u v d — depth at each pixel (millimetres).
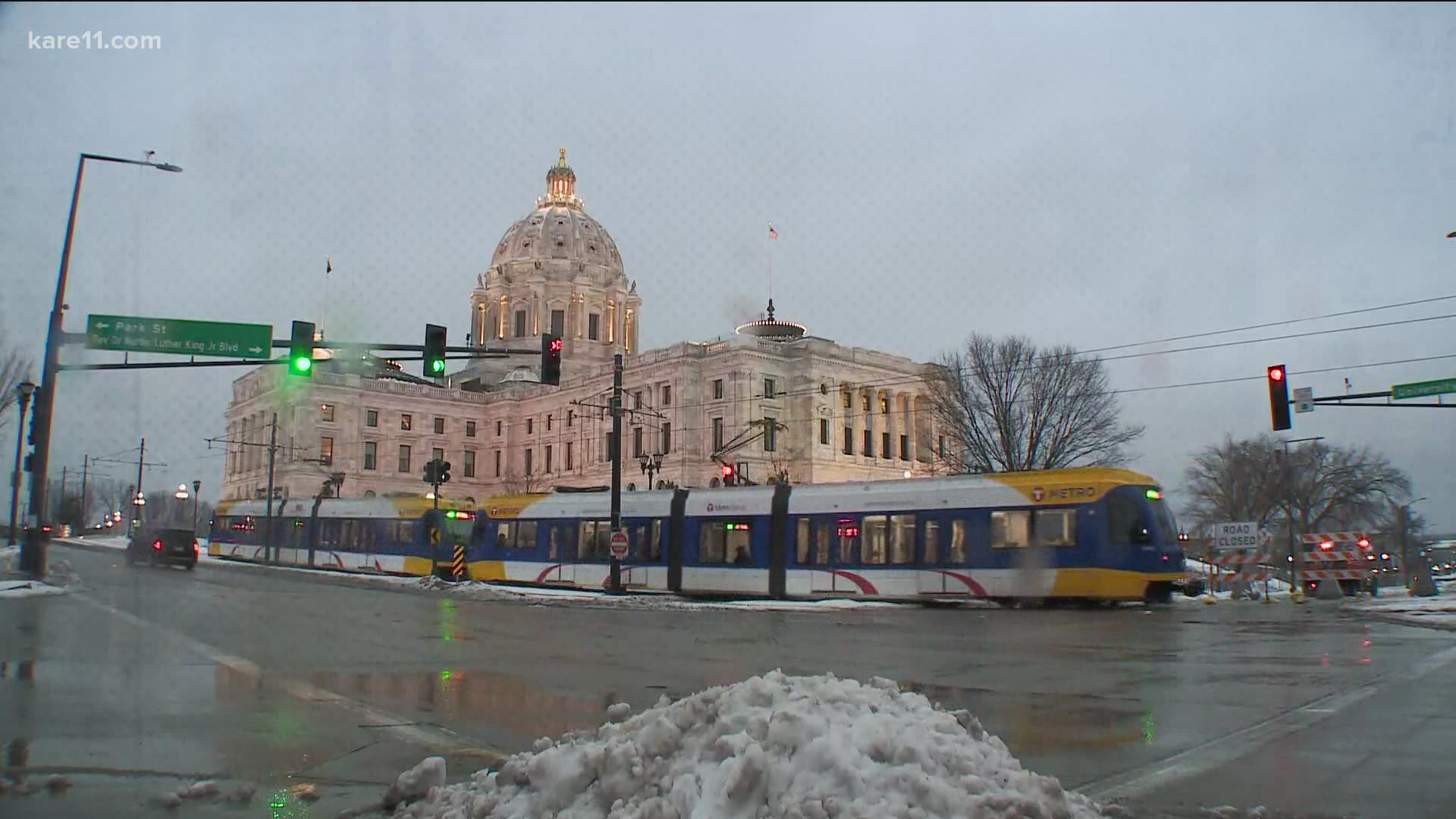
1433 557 87812
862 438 97125
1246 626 19625
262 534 55312
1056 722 9062
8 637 15258
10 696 10086
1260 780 6844
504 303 123250
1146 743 8094
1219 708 9758
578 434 104812
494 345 122625
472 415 117312
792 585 29625
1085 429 48812
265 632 17625
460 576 38562
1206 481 77438
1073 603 26219
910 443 99688
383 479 109812
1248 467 70188
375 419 110625
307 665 13180
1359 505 71875
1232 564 33469
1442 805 6238
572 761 5410
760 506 30750
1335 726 8758
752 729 5125
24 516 26984
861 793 4586
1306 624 20141
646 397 96688
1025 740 8234
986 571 26375
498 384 120688
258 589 30812
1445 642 16391
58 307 25656
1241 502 70812
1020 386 49656
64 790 6594
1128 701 10250
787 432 91938
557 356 22297
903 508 28016
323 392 106688
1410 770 7113
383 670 12836
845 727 5055
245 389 115062
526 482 105750
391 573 43719
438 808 5688
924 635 18016
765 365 92062
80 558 52062
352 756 7742
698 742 5227
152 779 6938
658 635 17906
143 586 30219
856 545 28656
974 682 11648
